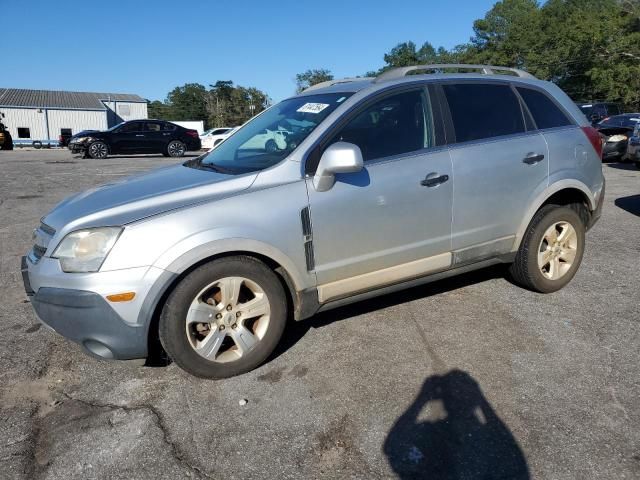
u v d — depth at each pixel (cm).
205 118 8706
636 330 362
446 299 423
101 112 5106
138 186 333
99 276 271
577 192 433
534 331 363
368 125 345
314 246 319
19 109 4800
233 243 291
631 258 528
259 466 237
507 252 404
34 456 245
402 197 343
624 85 3666
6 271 518
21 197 984
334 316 395
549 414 269
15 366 327
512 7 4575
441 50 5559
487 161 378
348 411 276
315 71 6175
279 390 297
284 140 346
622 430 255
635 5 4034
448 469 232
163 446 251
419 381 304
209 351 298
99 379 312
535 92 425
